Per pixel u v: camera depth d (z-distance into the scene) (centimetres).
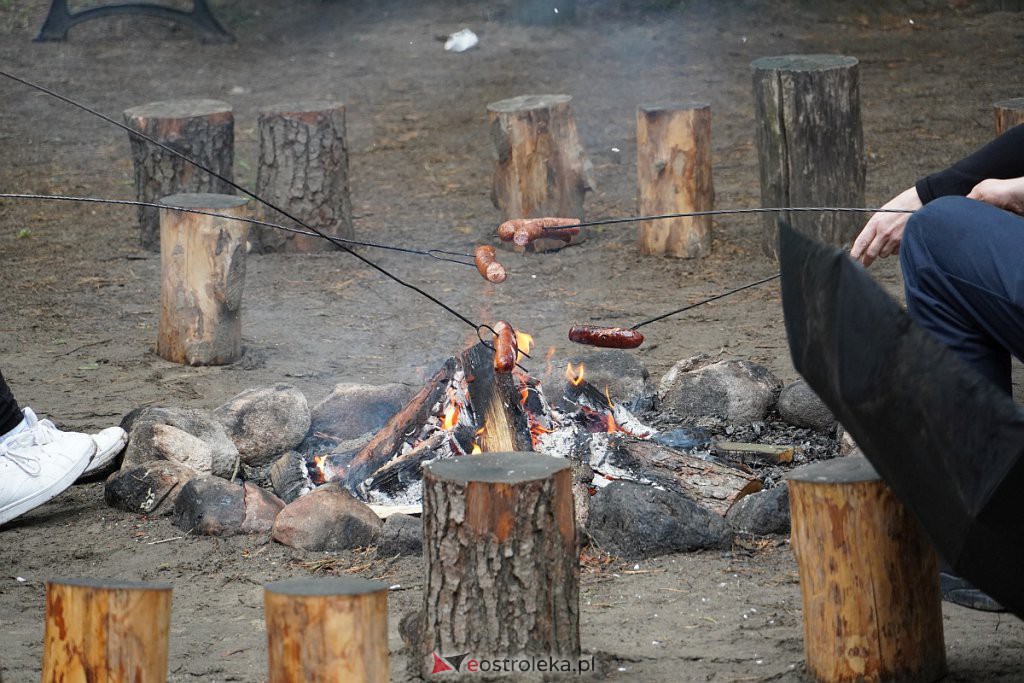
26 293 3119
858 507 1203
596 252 3416
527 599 1248
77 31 6981
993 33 6284
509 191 3419
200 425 1978
